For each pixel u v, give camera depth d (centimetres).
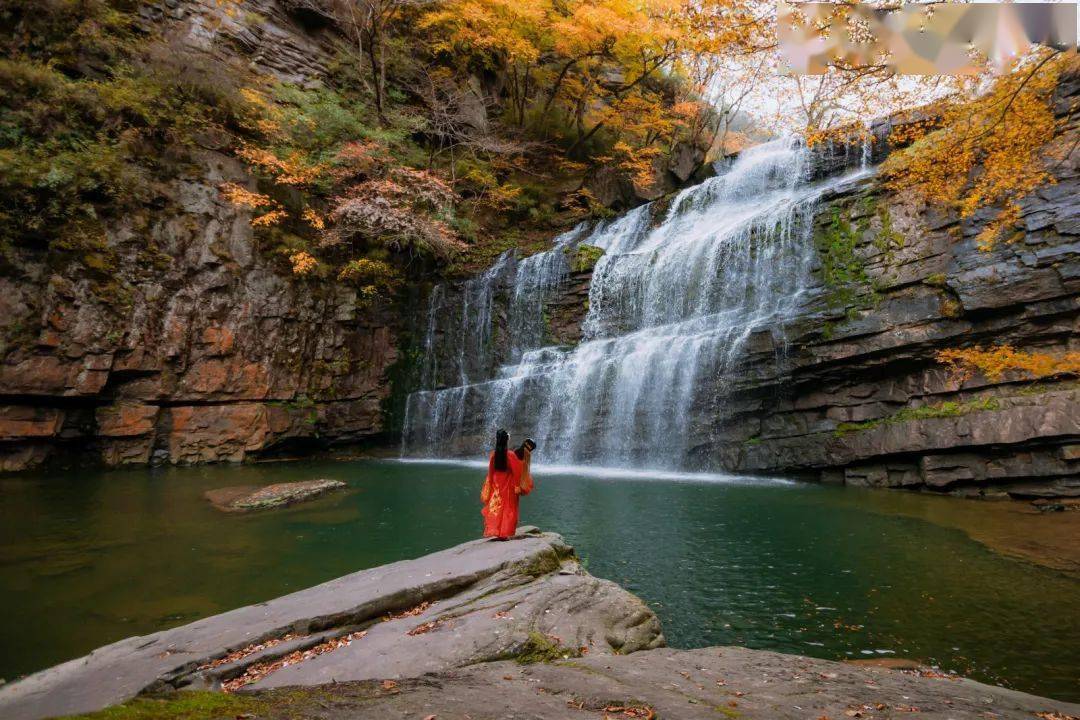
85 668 426
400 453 2353
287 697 348
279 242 2131
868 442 1517
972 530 1052
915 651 603
